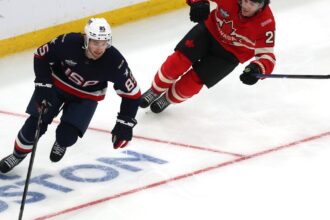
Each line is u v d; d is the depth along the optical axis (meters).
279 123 16.19
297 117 16.42
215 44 15.23
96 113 16.75
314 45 20.42
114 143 12.95
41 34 20.42
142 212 12.59
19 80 18.58
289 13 22.77
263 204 12.86
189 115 16.64
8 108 17.05
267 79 18.44
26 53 20.12
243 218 12.38
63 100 13.21
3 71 19.08
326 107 16.88
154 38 21.27
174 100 16.06
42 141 15.26
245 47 15.05
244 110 16.91
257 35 14.43
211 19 15.19
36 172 13.98
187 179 13.76
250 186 13.48
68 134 12.92
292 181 13.67
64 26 20.86
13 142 15.31
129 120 12.84
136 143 15.27
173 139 15.48
